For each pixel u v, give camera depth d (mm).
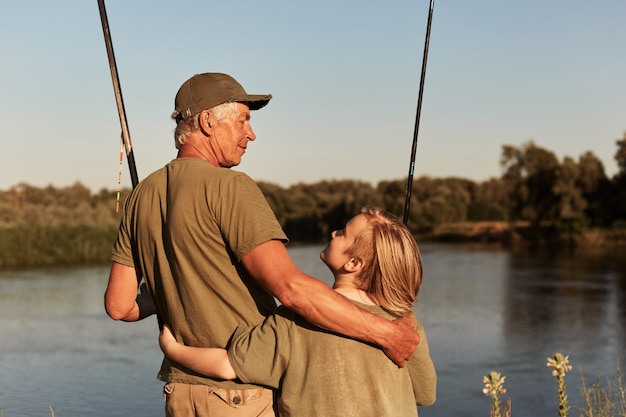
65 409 9000
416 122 2666
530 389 10016
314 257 32344
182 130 2164
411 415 1957
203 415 1994
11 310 17656
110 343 13609
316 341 1899
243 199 1945
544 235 47688
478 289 22391
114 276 2230
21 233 32281
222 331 1991
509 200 49531
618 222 45188
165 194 2078
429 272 28203
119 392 9969
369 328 1871
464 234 52906
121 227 2225
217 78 2168
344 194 62375
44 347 13148
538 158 48375
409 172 2674
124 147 2574
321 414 1866
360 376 1886
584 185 45969
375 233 1950
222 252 1981
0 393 9859
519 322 16156
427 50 2664
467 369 11453
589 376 10758
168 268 2064
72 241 33125
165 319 2148
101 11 2609
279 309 1987
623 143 44969
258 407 1975
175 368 2068
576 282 24328
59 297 20016
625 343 13523
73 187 55344
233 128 2164
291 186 68625
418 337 1948
